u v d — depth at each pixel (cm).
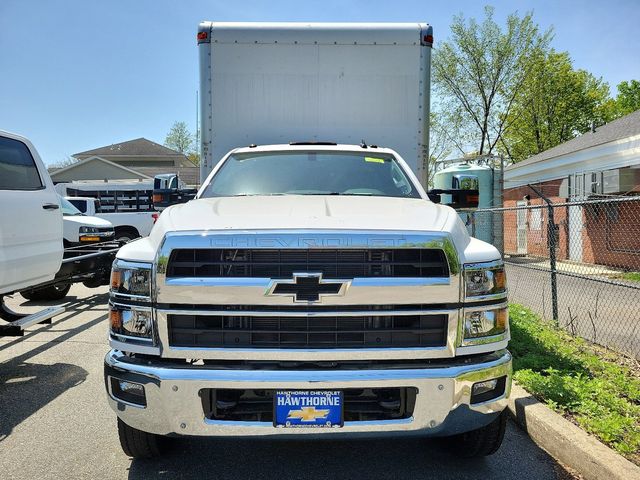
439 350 265
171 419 259
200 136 528
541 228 1666
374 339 266
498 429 312
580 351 538
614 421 346
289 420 258
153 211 1756
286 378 254
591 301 850
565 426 348
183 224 277
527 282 1077
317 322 265
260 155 445
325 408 257
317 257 264
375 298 261
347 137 528
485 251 283
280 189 402
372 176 418
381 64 523
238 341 264
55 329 696
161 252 264
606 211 1298
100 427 386
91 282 880
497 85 3078
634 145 1332
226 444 355
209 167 527
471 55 3044
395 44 522
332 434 260
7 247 477
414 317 269
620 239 1262
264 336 265
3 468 323
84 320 753
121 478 311
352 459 335
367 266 265
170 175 482
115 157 4697
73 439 365
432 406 261
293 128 526
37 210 524
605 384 423
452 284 266
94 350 596
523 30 2984
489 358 275
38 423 394
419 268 268
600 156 1487
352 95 525
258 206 322
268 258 263
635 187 1222
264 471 319
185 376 255
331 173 419
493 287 277
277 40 519
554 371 446
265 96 523
